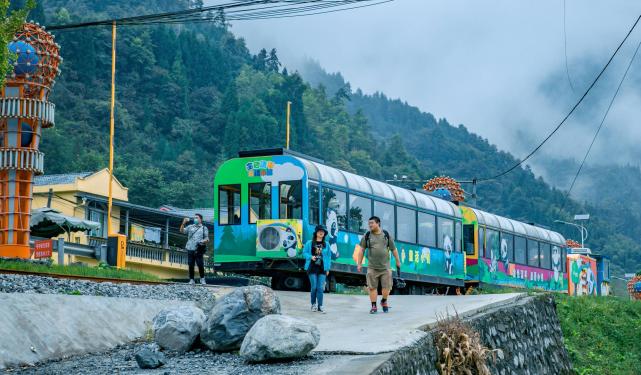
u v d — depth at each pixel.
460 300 18.48
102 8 181.38
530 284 39.78
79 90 114.25
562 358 21.03
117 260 30.78
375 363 9.48
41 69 25.48
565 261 45.47
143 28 137.88
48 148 85.06
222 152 120.56
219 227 23.77
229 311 11.28
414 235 28.61
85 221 37.34
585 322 27.02
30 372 10.54
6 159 24.80
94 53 121.38
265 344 10.16
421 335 11.84
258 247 22.88
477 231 34.28
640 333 26.95
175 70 136.25
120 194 49.62
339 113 193.25
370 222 15.98
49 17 127.44
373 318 14.87
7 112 24.86
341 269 23.97
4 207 24.94
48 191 46.41
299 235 22.45
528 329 18.44
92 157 86.50
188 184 88.31
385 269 15.89
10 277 15.97
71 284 16.47
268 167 23.33
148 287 18.23
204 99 137.00
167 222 50.69
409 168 175.38
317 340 10.46
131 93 124.44
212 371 9.95
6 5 18.27
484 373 12.40
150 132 118.75
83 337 12.30
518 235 39.00
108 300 13.73
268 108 143.50
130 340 13.14
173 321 11.49
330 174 24.17
